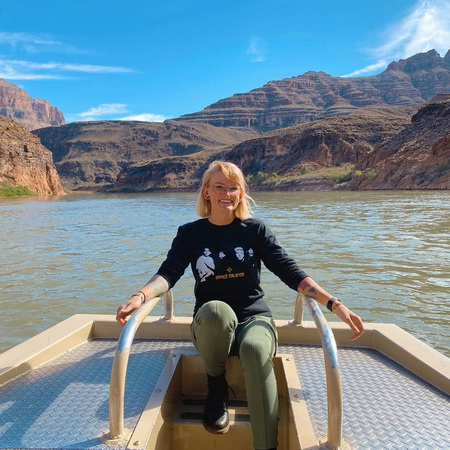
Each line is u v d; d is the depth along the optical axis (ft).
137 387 7.32
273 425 6.26
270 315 7.66
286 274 7.43
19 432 6.11
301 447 5.75
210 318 6.66
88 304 21.67
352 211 87.35
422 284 24.56
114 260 34.09
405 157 265.54
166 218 82.89
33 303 22.03
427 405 6.81
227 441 6.98
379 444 5.84
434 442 5.88
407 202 115.03
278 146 579.48
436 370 7.41
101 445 5.77
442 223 58.70
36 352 8.36
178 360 7.98
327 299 6.91
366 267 29.30
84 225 70.13
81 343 9.59
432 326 17.84
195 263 7.68
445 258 32.40
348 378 7.77
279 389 7.89
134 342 9.43
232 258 7.54
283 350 8.95
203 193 8.00
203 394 8.09
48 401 6.95
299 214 82.94
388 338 8.75
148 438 5.84
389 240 42.63
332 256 33.60
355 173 300.61
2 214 106.42
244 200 7.84
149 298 7.00
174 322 9.53
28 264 33.22
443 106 319.06
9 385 7.53
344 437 5.99
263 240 7.68
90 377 7.81
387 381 7.64
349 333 9.22
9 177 327.47
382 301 21.34
